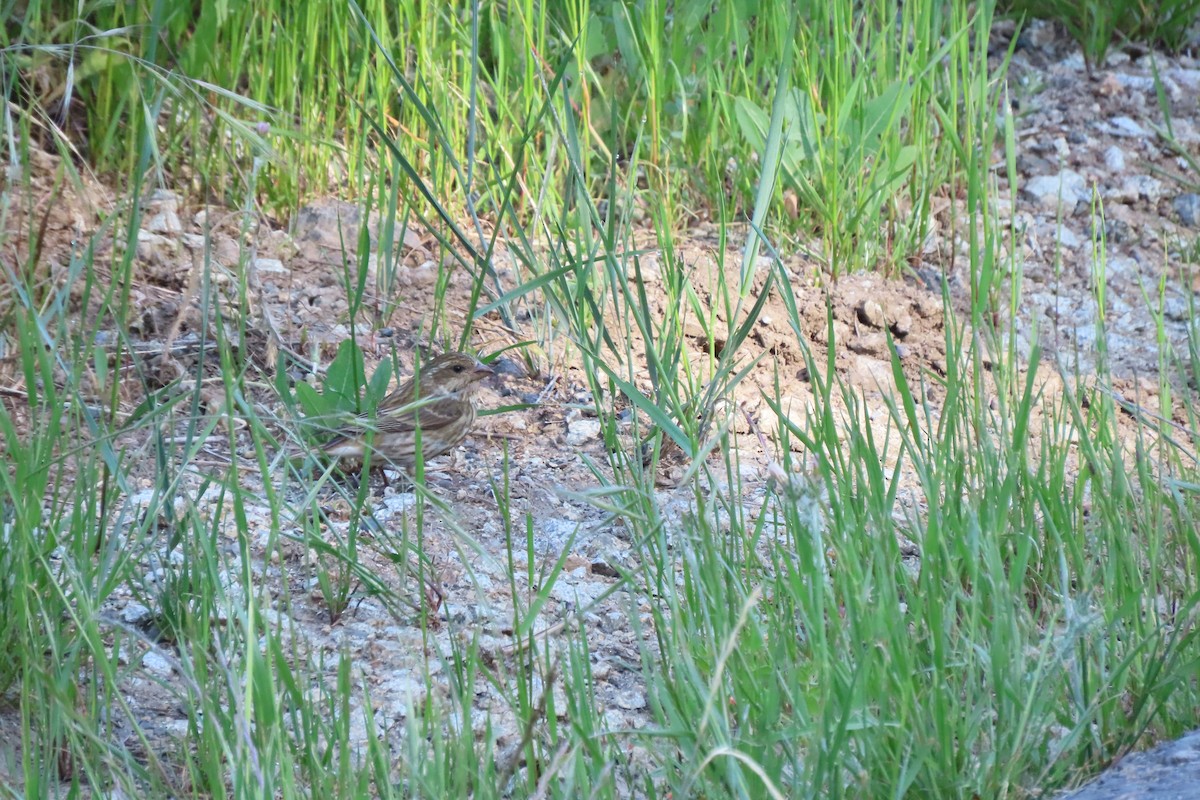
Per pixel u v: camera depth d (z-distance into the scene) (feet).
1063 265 50.03
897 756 21.07
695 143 50.21
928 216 48.80
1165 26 65.46
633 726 25.71
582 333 35.45
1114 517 28.12
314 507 28.96
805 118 46.83
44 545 25.30
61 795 22.90
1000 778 21.62
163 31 45.11
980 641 24.91
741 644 24.13
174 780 23.26
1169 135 40.91
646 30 49.39
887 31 50.42
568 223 44.73
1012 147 41.78
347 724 21.56
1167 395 34.60
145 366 36.81
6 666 24.59
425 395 35.12
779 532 32.76
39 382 35.45
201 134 45.85
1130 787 21.36
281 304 41.01
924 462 31.17
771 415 38.75
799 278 45.75
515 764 20.16
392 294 42.34
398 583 30.12
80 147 45.47
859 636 22.79
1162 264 50.70
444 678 27.07
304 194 46.21
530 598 29.09
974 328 33.27
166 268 41.16
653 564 31.40
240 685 22.85
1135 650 24.08
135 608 28.12
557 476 35.88
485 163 46.57
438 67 45.32
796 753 22.72
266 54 45.44
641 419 38.09
